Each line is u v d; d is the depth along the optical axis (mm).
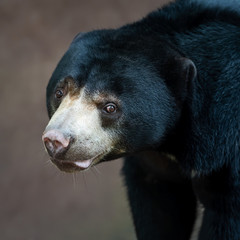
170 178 11203
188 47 10117
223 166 10172
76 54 9867
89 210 18188
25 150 18922
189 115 10023
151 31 10219
